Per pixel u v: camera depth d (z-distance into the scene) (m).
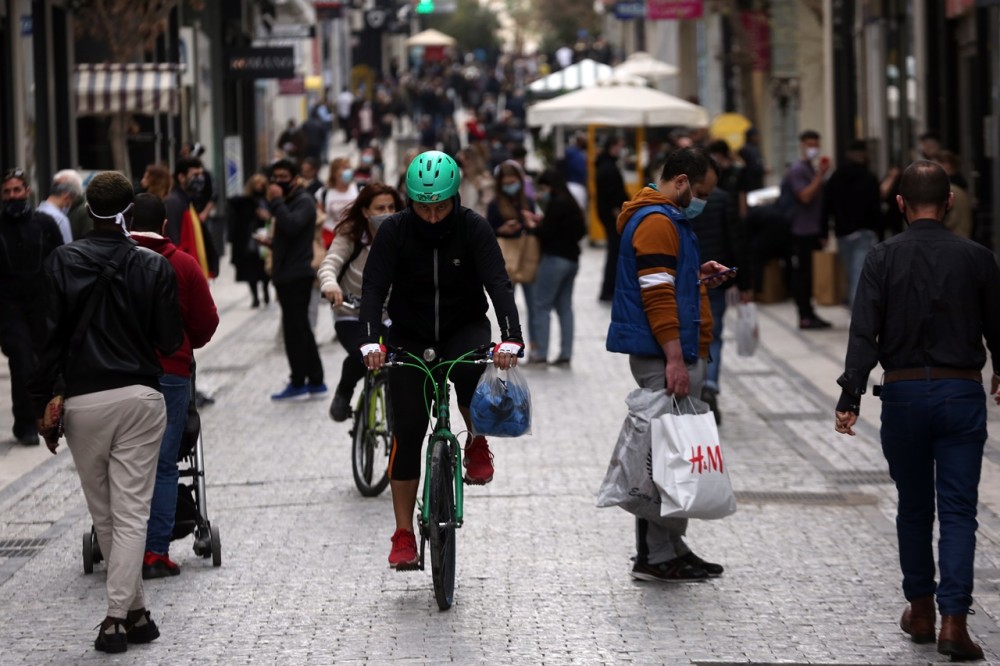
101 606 19.59
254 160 108.19
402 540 19.14
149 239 19.62
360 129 140.00
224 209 83.75
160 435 17.75
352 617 18.70
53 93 57.94
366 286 18.61
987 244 44.09
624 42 179.88
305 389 36.50
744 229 31.86
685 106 71.94
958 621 16.52
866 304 16.88
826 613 18.64
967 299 16.75
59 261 17.45
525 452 29.30
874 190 45.91
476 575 20.56
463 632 17.97
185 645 17.70
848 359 16.91
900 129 53.50
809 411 33.75
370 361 18.19
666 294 19.16
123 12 61.09
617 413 33.72
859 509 24.36
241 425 33.03
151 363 17.66
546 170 41.06
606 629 18.05
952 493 16.69
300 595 19.77
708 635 17.78
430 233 18.50
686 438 19.17
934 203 17.06
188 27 81.06
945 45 48.09
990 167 44.03
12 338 30.36
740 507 24.58
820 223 47.00
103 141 64.94
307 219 35.62
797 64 88.88
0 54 51.47
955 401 16.62
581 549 21.89
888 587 19.80
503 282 18.53
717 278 19.89
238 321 52.59
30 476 28.08
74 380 17.44
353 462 25.52
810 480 26.61
